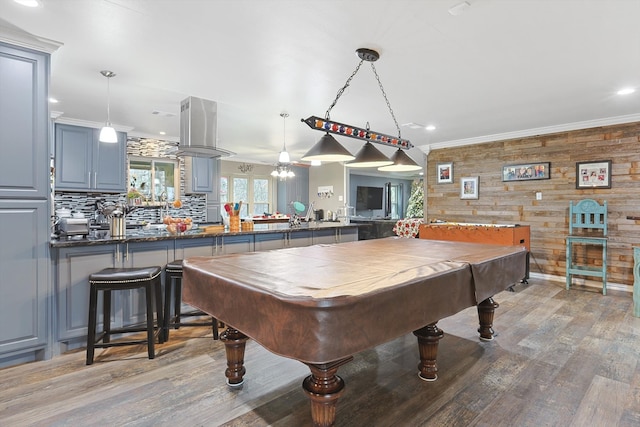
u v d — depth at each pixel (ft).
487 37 7.68
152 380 7.05
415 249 9.20
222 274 5.75
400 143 11.44
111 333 8.36
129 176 18.88
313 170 32.58
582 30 7.34
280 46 8.19
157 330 9.21
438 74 9.89
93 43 8.04
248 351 8.57
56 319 8.20
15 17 6.89
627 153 14.30
